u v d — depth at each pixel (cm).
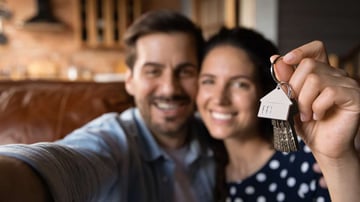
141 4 556
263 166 95
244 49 88
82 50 535
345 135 55
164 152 95
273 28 312
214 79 91
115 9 520
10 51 511
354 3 330
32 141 109
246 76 87
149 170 93
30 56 519
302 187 88
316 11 324
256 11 307
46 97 119
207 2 458
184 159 102
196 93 100
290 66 55
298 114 58
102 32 519
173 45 95
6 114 112
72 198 52
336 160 57
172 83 96
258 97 88
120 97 124
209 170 102
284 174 92
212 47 93
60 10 521
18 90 121
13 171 42
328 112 56
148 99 97
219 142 103
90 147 70
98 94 122
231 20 312
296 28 319
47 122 112
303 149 90
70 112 115
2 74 484
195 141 103
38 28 500
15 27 510
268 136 94
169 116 97
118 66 533
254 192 94
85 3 506
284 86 54
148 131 97
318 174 85
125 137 84
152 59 95
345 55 336
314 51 56
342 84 52
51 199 46
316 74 52
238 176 99
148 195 90
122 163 80
